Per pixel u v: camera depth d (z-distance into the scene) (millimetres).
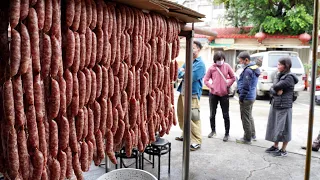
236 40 13031
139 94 1705
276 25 11852
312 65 2146
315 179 3369
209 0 14312
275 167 3703
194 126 4195
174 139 4801
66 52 1239
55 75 1185
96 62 1387
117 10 1466
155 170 3525
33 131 1125
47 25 1130
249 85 4359
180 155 4035
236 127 5785
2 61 1086
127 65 1569
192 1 14641
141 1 1426
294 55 9406
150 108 1835
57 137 1245
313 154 4203
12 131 1062
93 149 1431
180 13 1856
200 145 4355
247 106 4484
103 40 1377
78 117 1326
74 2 1228
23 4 1038
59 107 1222
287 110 3957
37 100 1127
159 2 1514
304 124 6168
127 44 1536
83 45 1283
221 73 4613
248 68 4375
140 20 1598
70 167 1326
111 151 1549
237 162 3844
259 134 5262
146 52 1681
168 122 2117
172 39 1953
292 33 12281
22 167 1109
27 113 1110
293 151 4324
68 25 1229
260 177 3414
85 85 1316
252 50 13438
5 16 1070
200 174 3457
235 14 12953
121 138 1614
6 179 1155
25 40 1047
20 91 1066
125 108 1603
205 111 7516
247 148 4402
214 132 4984
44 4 1111
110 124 1508
